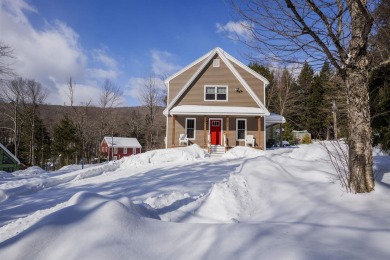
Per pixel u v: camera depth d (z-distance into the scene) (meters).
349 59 4.98
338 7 4.82
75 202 4.21
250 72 23.59
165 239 3.38
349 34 5.06
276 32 4.91
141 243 3.27
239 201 4.95
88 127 38.19
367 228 3.40
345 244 3.00
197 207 4.93
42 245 3.16
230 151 17.58
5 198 9.31
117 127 59.12
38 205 8.06
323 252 2.82
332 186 5.12
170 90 23.78
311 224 3.58
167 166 13.90
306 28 4.54
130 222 3.56
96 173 13.58
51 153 46.31
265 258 2.79
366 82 5.05
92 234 3.28
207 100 22.69
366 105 4.98
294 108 38.94
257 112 21.28
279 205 4.75
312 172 6.03
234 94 22.67
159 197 5.61
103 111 42.19
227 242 3.14
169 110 21.75
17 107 41.38
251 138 22.23
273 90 38.41
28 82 41.50
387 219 3.67
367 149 4.88
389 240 3.05
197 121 22.81
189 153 15.99
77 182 11.77
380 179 5.95
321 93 36.69
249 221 4.36
